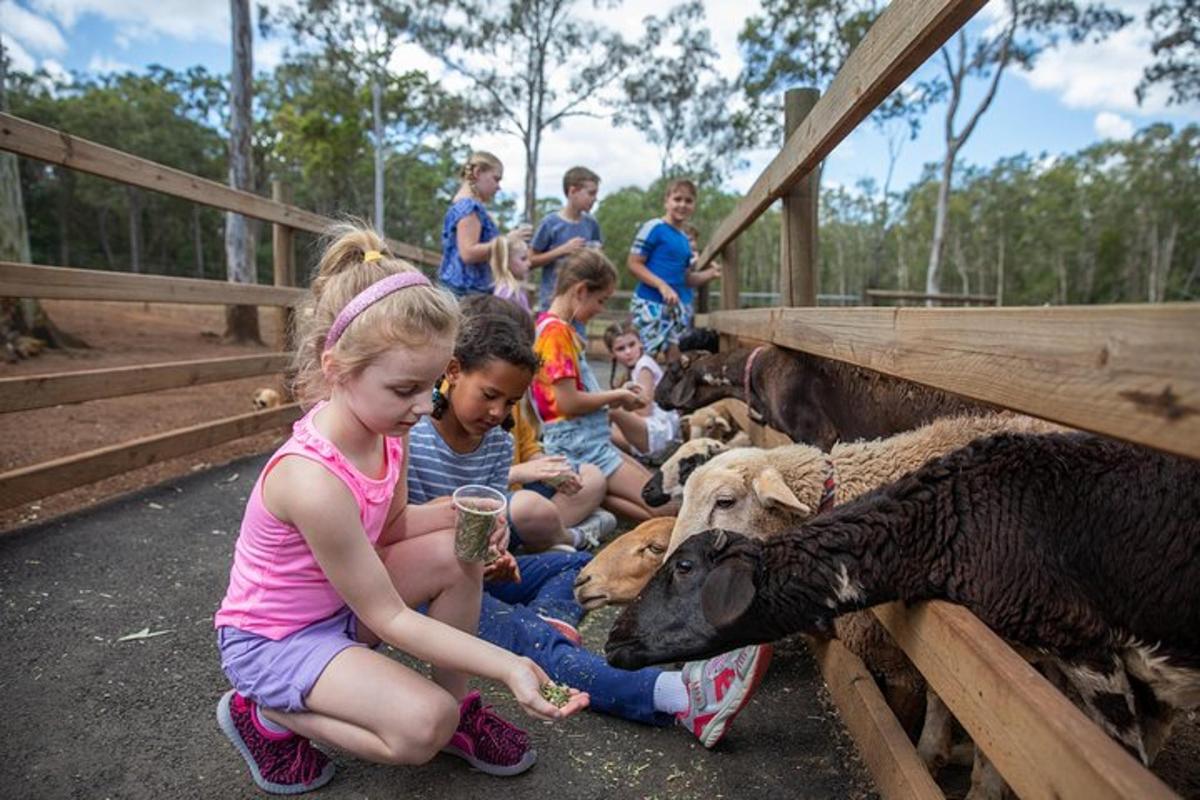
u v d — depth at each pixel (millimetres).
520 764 2133
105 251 52375
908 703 2469
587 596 3000
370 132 36594
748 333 5016
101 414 7434
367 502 1877
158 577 3420
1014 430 2297
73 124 47938
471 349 2426
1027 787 1254
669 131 36125
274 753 1997
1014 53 25750
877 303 29844
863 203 62781
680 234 7242
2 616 2961
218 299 5488
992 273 61500
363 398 1774
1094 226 57656
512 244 6059
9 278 3615
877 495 1995
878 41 2207
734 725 2441
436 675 2088
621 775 2162
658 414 5918
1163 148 52625
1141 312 975
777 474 2623
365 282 1868
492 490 2195
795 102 3988
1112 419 1040
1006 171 58250
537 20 32500
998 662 1394
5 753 2150
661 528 3088
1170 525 1711
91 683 2527
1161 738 1979
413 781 2092
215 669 2643
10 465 5148
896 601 1971
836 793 2096
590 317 4336
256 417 5949
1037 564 1748
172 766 2123
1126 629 1776
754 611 1954
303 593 1899
